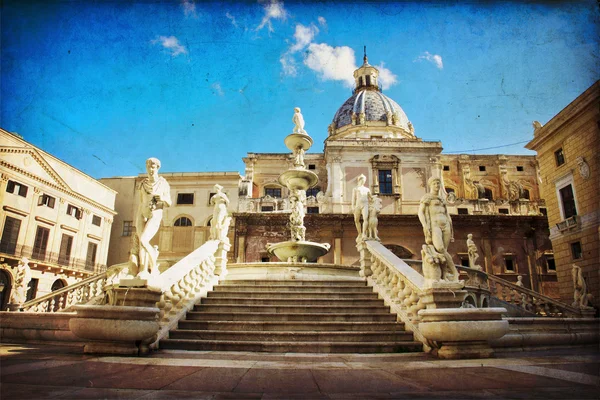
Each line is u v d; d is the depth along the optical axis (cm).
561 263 2267
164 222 3247
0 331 774
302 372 436
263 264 1157
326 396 315
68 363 476
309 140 1477
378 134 3738
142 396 307
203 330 710
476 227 3066
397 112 3953
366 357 590
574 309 1480
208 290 944
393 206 3125
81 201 3109
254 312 825
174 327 732
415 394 323
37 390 319
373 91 4172
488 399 304
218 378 393
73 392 315
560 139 2219
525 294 1552
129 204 3569
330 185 3197
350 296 924
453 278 665
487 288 1477
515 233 3066
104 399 294
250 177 3434
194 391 330
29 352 595
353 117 3816
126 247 3469
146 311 575
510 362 537
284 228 3036
